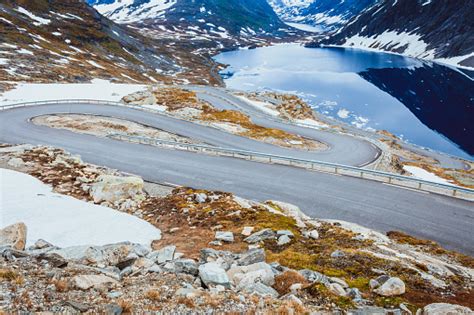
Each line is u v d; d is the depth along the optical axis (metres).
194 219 21.84
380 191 28.67
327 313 9.70
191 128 60.47
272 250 16.56
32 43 137.25
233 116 74.44
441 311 9.33
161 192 28.55
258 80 198.12
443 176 65.38
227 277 11.50
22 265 11.69
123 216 22.25
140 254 14.62
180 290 10.61
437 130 118.75
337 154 51.28
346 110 136.75
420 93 164.25
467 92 167.12
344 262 14.09
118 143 45.00
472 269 15.40
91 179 28.91
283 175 33.19
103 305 9.22
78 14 196.88
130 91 91.81
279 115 87.19
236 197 25.48
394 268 13.41
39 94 78.50
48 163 32.88
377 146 57.84
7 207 21.44
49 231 18.81
